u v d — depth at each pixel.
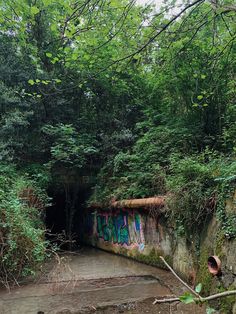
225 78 7.07
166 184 6.62
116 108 11.79
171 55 6.98
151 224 7.67
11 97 9.82
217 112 7.62
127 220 8.97
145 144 8.87
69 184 11.51
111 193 9.69
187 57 7.29
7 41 10.19
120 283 6.23
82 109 11.95
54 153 10.09
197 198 5.54
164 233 7.10
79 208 13.34
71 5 4.51
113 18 5.23
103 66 10.07
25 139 10.48
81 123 11.81
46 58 10.66
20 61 10.49
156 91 9.43
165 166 7.66
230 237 4.55
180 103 8.44
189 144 7.71
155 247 7.55
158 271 7.05
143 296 5.35
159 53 7.66
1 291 5.88
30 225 7.25
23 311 4.80
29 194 8.69
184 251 6.23
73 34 4.87
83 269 7.69
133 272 7.10
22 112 10.12
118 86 11.14
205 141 7.48
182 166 6.05
